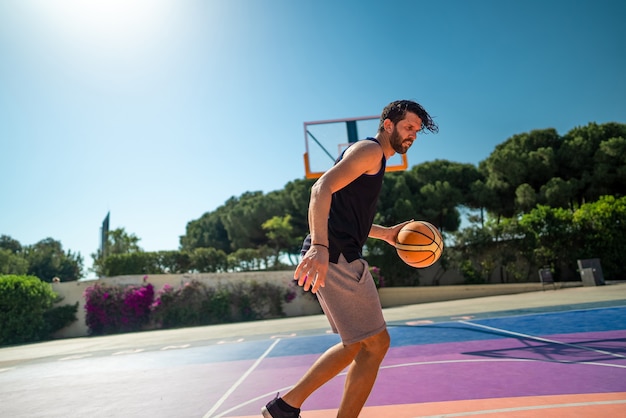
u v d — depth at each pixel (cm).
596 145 2652
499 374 315
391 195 2938
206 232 3775
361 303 181
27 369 659
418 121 200
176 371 495
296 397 185
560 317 653
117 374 511
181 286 2045
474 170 3059
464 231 2361
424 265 225
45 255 3925
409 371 360
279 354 572
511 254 2234
